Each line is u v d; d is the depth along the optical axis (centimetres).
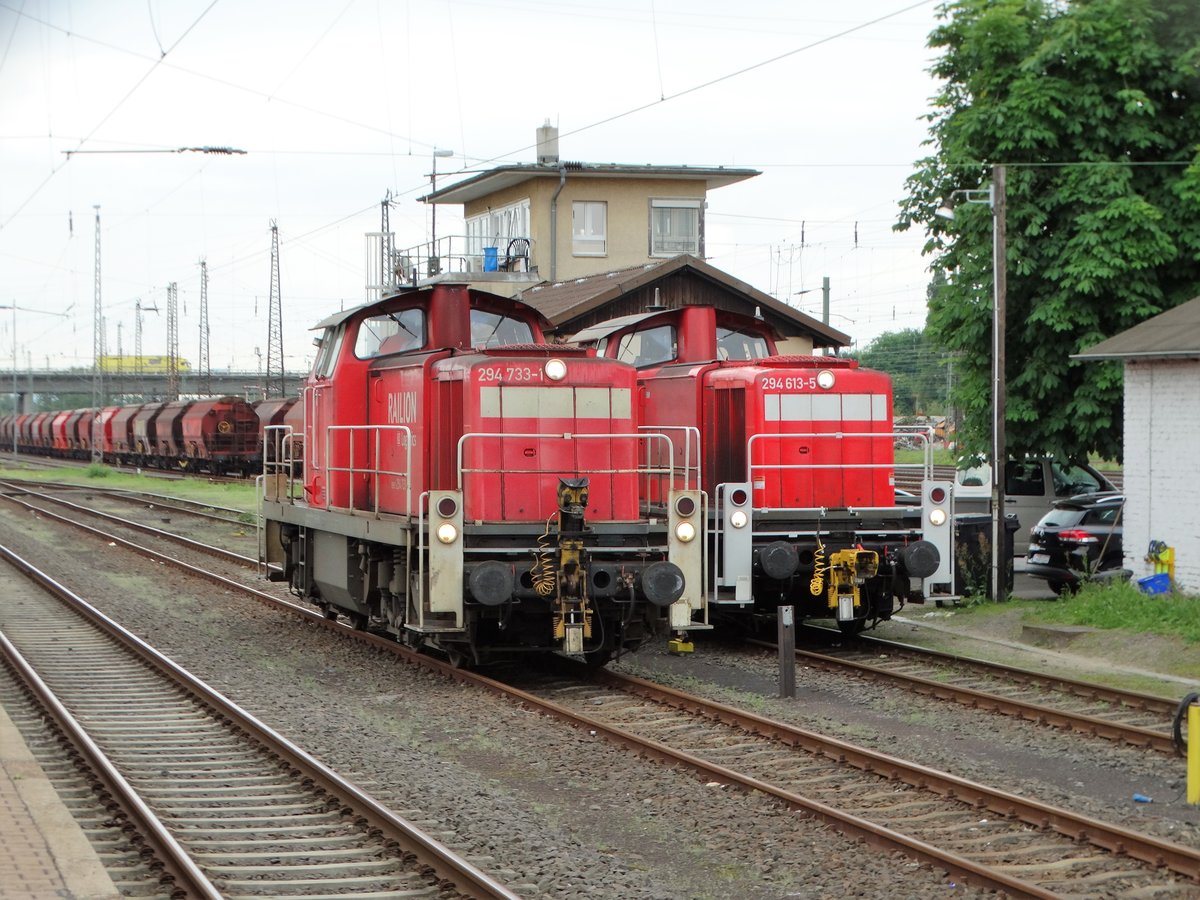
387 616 1434
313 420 1628
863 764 976
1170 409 1677
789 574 1437
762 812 859
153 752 1030
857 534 1498
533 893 706
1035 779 957
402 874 737
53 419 8312
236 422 5612
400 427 1280
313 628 1672
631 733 1066
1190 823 847
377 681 1323
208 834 807
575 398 1309
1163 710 1174
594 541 1285
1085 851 784
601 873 742
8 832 765
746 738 1077
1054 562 1920
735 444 1556
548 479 1295
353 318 1502
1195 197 1898
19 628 1664
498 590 1212
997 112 1928
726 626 1694
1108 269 1858
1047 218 1958
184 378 10106
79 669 1395
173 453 6166
